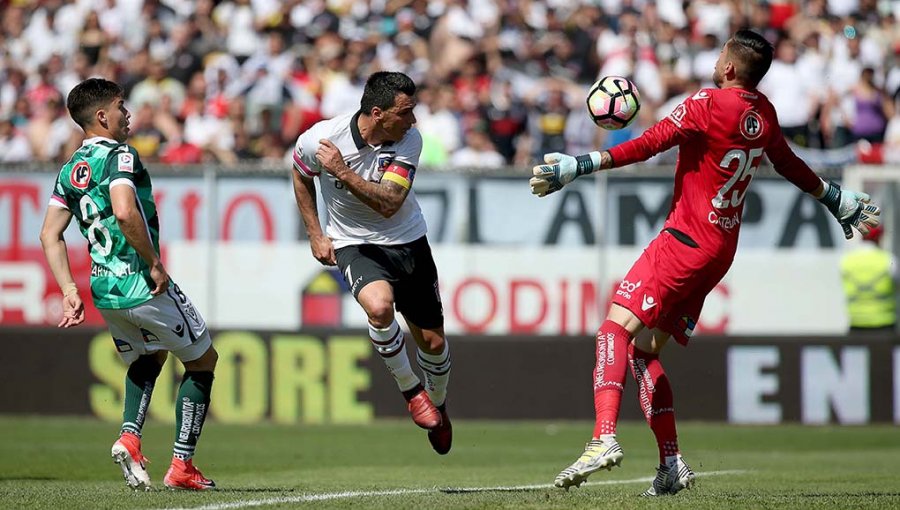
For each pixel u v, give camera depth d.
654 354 22.36
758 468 32.81
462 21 60.44
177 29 62.38
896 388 47.44
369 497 21.25
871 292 47.41
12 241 48.00
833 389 47.62
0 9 67.00
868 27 61.03
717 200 20.91
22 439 41.19
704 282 21.48
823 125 55.59
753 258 47.81
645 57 58.03
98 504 19.91
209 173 47.84
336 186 23.64
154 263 21.95
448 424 25.55
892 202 47.34
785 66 55.12
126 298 22.33
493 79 58.91
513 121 55.47
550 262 47.75
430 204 47.78
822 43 58.53
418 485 25.58
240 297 48.00
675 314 21.95
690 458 36.88
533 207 47.72
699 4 60.75
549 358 47.84
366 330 47.91
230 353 48.00
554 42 61.38
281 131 55.28
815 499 20.69
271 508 19.45
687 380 47.91
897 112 56.94
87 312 48.22
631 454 38.09
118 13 64.44
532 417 47.88
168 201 47.91
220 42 62.12
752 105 20.86
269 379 48.00
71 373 48.28
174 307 22.66
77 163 22.45
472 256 47.81
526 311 47.91
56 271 22.55
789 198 47.78
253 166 47.84
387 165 23.23
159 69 60.22
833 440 43.16
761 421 47.66
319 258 24.03
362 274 23.38
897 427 47.00
